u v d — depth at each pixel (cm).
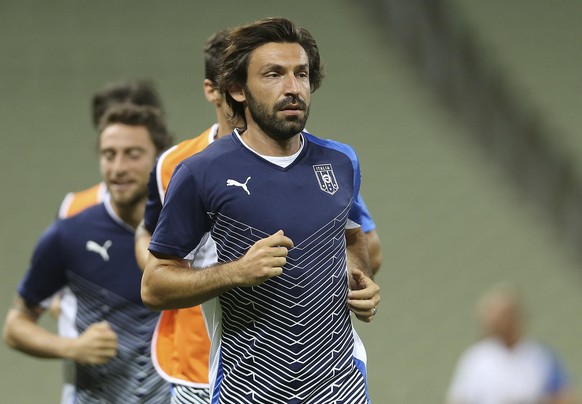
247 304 964
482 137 3731
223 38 1205
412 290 3284
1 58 3303
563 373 2520
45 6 3434
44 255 1517
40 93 3253
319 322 969
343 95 3600
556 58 4034
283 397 966
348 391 998
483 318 2620
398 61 3731
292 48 958
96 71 3325
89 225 1509
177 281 947
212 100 1234
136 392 1489
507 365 2509
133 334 1494
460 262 3375
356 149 3481
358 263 1070
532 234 3522
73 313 1561
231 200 952
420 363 3102
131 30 3444
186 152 1216
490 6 4053
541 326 3384
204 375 1218
